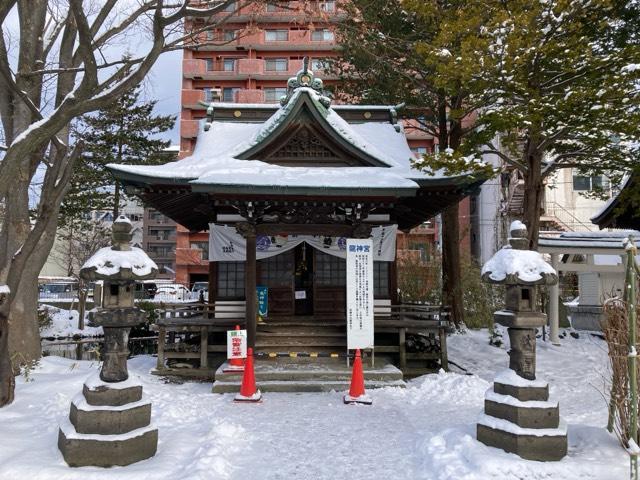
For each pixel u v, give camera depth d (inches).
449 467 194.7
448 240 642.8
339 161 483.2
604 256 650.8
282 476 200.7
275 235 463.5
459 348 550.3
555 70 390.3
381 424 275.0
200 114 1561.3
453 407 313.7
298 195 410.9
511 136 390.6
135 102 965.2
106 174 970.1
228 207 490.9
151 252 2036.2
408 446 236.8
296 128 473.4
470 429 237.1
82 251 1179.3
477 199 1437.0
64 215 969.5
